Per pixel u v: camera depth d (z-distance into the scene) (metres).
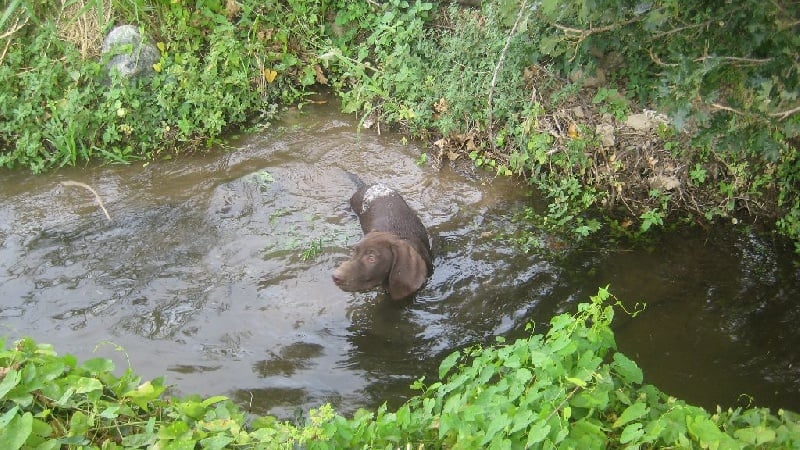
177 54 7.42
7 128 7.06
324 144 7.27
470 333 5.25
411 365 5.00
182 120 7.18
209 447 3.55
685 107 4.11
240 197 6.54
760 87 4.29
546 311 5.43
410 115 7.24
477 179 6.84
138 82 7.32
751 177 6.39
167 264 5.78
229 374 4.86
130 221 6.23
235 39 7.69
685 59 4.11
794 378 4.86
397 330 5.29
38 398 3.71
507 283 5.69
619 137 6.73
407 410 3.70
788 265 5.85
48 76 7.19
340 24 8.09
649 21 4.20
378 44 7.74
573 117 6.90
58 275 5.64
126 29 7.41
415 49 7.73
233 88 7.55
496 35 7.18
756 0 3.94
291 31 7.99
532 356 3.54
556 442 3.17
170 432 3.58
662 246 6.06
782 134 6.04
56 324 5.20
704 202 6.45
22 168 6.98
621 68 6.96
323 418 3.68
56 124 7.01
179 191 6.63
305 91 8.03
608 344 3.70
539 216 6.40
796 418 3.69
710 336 5.20
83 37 7.54
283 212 6.41
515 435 3.31
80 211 6.38
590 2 4.29
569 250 6.02
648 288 5.64
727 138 4.58
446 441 3.62
